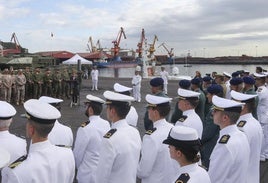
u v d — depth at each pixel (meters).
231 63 100.88
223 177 3.79
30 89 20.91
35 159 3.03
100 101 5.04
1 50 34.88
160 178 4.21
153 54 45.38
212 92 6.64
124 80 40.69
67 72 23.94
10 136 4.07
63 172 3.21
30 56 31.27
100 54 71.75
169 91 28.23
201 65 102.94
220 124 4.13
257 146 4.97
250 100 5.13
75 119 15.45
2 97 18.75
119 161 3.83
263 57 93.50
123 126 4.04
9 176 2.91
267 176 7.95
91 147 4.87
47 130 3.13
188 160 3.09
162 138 4.23
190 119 5.38
